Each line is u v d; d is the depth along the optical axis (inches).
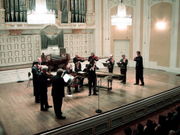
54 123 224.4
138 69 365.7
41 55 443.8
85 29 542.9
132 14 530.0
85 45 553.3
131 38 541.3
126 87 358.0
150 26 512.4
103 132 242.5
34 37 468.1
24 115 246.7
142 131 190.5
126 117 267.9
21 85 380.5
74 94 323.6
